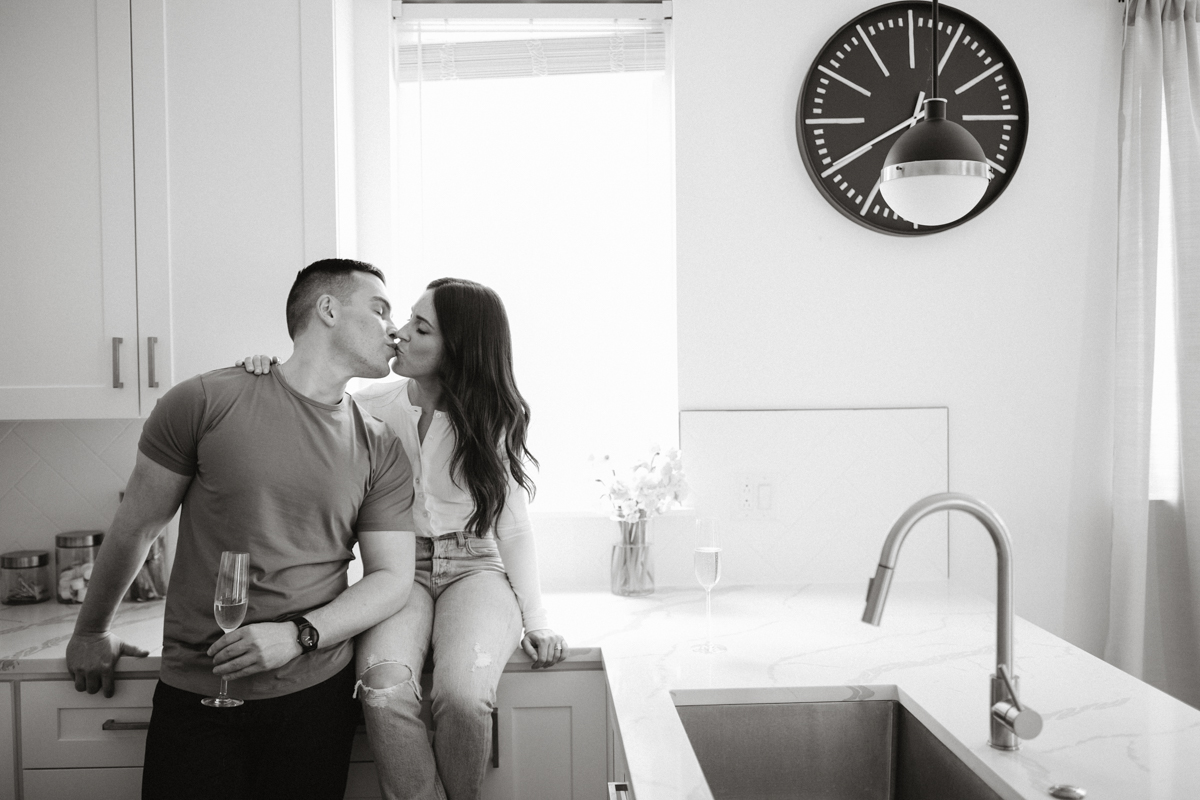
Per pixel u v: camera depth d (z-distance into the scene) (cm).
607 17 253
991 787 127
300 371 183
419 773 171
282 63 216
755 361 248
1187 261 238
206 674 171
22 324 215
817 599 230
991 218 249
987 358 250
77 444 242
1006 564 132
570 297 260
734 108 246
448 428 204
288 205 217
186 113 215
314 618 172
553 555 250
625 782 165
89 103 214
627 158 259
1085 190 249
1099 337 250
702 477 247
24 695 190
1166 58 240
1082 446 251
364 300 185
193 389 177
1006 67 245
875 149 244
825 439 248
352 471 182
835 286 248
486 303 205
